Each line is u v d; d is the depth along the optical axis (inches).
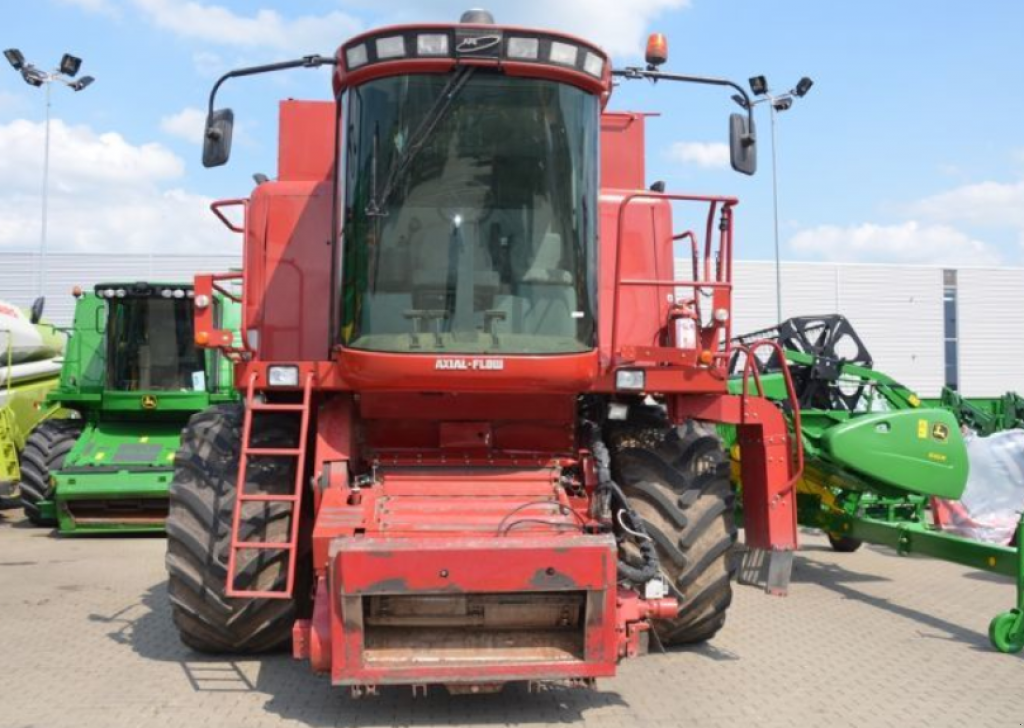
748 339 534.0
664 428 248.7
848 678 230.8
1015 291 1282.0
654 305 264.8
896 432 326.6
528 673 183.8
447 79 212.2
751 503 256.7
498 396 227.6
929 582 367.9
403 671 181.6
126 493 468.1
